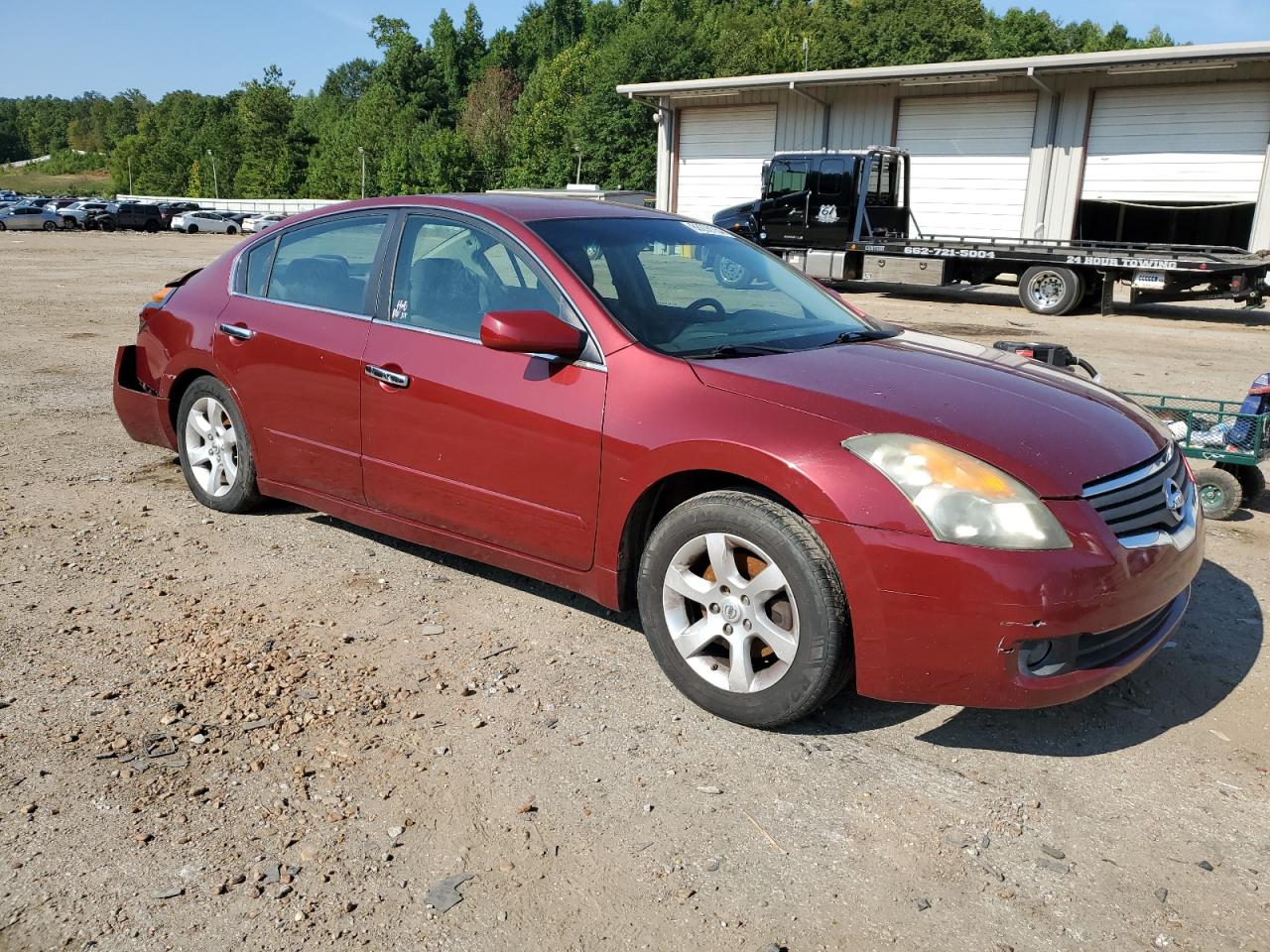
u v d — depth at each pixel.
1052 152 22.06
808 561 2.80
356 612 3.81
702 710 3.14
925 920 2.26
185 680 3.24
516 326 3.18
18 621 3.65
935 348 3.71
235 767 2.78
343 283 4.16
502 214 3.75
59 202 60.22
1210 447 5.14
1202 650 3.65
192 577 4.11
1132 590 2.73
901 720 3.13
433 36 144.62
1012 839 2.55
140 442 5.73
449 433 3.65
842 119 24.78
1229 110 19.89
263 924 2.20
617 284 3.55
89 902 2.25
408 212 4.04
